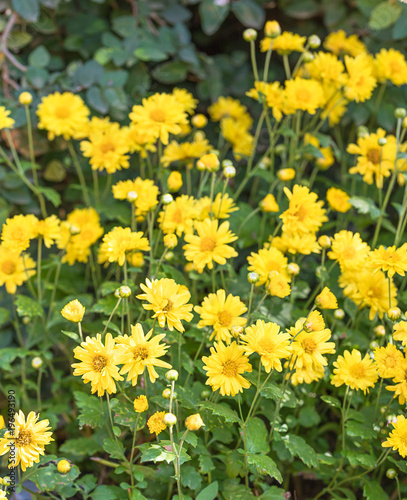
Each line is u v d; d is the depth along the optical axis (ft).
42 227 6.14
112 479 6.13
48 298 6.64
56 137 6.77
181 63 6.89
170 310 5.57
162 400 5.70
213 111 7.08
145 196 6.00
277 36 6.37
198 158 6.73
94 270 6.73
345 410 5.97
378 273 6.00
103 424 5.82
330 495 6.17
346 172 7.09
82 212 6.51
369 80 6.47
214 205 6.06
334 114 6.80
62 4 6.84
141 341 5.52
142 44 6.79
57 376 6.43
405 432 5.53
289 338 5.64
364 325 6.35
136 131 6.41
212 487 5.54
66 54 6.97
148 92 6.98
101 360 5.49
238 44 7.30
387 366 5.64
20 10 6.64
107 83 6.71
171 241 5.86
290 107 6.44
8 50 6.79
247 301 6.21
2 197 6.69
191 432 5.55
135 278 6.54
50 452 6.29
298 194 5.91
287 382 5.87
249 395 5.94
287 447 5.76
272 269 5.89
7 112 6.12
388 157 6.36
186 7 7.19
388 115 6.91
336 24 7.02
